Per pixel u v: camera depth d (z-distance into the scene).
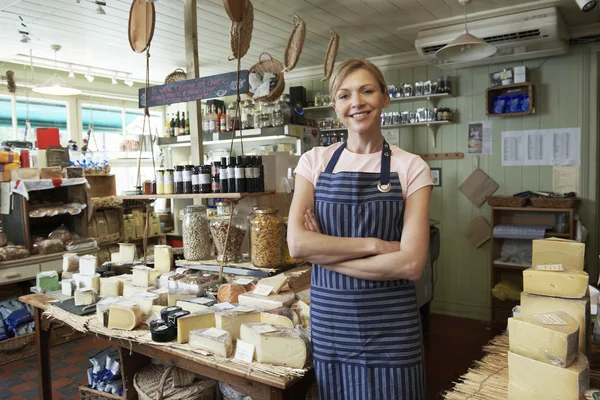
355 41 4.32
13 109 4.70
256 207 2.22
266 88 3.13
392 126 4.75
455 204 4.66
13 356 3.58
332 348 1.39
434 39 3.87
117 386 2.34
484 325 4.36
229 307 1.85
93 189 5.01
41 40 4.05
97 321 2.05
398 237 1.42
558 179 4.11
